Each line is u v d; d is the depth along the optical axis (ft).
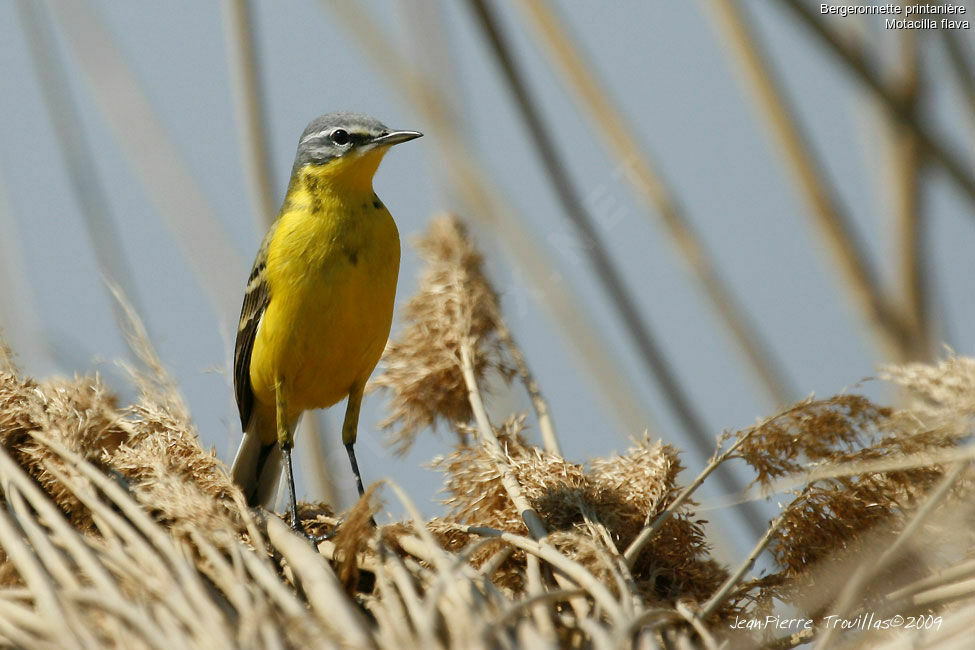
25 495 18.06
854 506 19.17
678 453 22.67
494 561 17.29
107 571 15.20
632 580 17.85
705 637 16.07
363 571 18.97
